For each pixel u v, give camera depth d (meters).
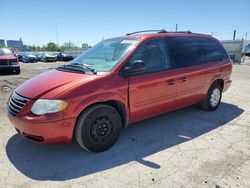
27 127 3.24
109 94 3.57
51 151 3.74
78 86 3.36
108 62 3.96
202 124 4.84
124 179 3.00
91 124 3.48
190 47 4.97
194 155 3.57
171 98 4.49
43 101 3.23
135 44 4.11
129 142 4.04
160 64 4.32
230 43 26.42
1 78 11.57
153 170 3.19
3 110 5.87
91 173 3.14
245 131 4.48
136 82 3.88
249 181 2.93
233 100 6.87
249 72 15.42
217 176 3.03
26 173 3.14
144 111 4.13
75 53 37.47
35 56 30.55
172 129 4.59
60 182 2.95
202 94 5.23
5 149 3.80
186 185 2.86
